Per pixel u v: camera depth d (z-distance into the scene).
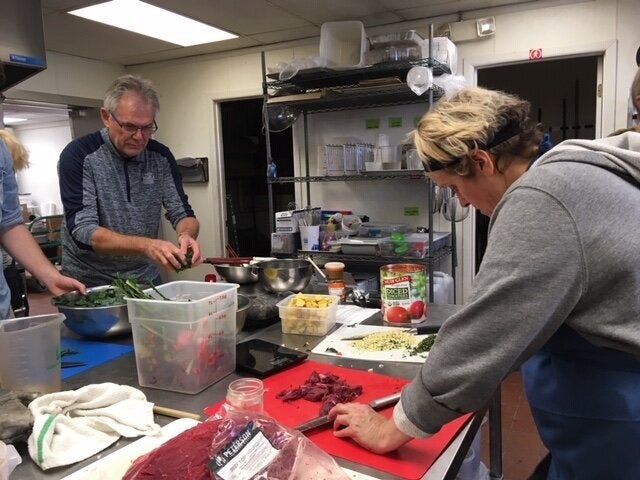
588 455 0.96
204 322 1.20
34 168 7.37
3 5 2.26
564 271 0.77
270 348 1.44
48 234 5.83
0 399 1.00
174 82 4.58
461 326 0.83
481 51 3.47
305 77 3.27
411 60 3.06
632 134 0.90
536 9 3.29
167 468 0.74
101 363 1.41
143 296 1.49
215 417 0.89
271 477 0.72
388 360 1.37
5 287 1.68
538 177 0.82
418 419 0.87
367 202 3.98
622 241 0.77
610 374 0.91
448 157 0.96
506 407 2.85
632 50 3.10
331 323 1.65
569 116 5.16
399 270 1.72
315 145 4.09
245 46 4.15
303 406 1.11
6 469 0.82
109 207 2.15
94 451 0.92
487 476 1.74
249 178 5.32
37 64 2.43
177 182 2.40
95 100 4.49
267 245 5.49
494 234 0.83
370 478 0.84
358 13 3.41
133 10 3.21
